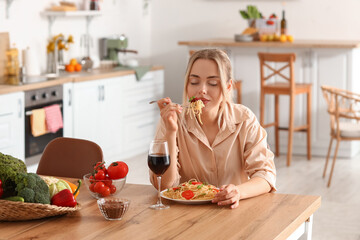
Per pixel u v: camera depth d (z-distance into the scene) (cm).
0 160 196
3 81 493
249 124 240
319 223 419
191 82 232
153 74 655
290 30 694
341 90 557
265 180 225
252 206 208
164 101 227
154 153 204
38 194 191
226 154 240
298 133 637
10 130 457
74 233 179
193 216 196
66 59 614
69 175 277
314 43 610
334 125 599
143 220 192
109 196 217
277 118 621
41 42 578
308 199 218
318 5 680
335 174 559
